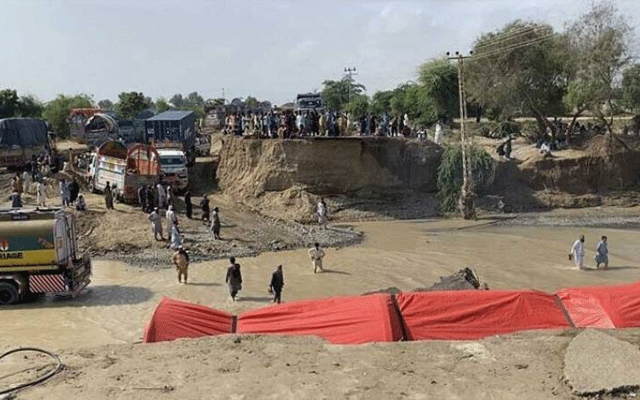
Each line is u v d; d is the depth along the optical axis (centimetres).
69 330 1812
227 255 2741
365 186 3944
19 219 2052
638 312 1210
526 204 4003
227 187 4088
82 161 4184
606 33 4503
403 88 7362
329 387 929
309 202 3738
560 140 4650
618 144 4347
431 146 4141
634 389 887
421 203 3922
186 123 4434
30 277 2055
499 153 4353
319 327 1183
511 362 1002
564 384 920
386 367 996
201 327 1228
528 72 4859
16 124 3997
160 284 2306
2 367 1079
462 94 3856
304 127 4006
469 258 2708
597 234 3250
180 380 971
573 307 1230
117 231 2950
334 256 2753
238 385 945
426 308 1198
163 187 3319
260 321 1234
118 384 965
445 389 914
